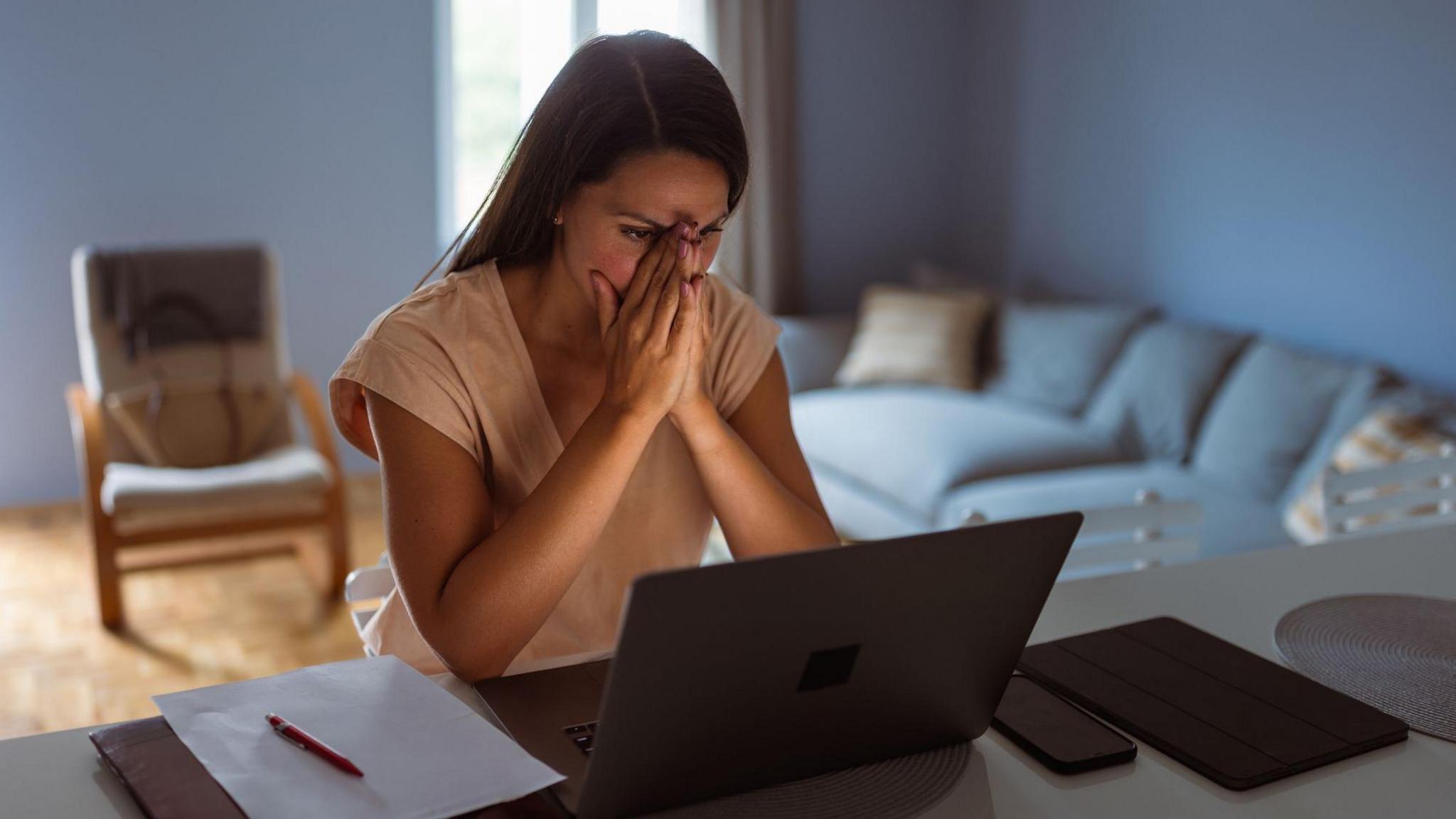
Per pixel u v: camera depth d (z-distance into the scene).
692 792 0.81
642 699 0.75
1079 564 1.53
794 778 0.85
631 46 1.01
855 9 5.06
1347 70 3.54
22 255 4.10
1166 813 0.84
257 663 2.98
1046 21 4.75
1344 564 1.38
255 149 4.31
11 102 3.99
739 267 4.96
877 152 5.21
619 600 1.21
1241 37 3.88
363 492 4.49
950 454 3.58
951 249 5.44
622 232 1.00
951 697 0.88
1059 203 4.76
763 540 1.14
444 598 0.99
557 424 1.16
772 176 4.94
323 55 4.33
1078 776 0.89
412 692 0.94
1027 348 4.29
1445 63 3.26
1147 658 1.08
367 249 4.53
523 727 0.90
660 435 1.19
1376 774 0.90
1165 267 4.27
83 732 0.91
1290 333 3.80
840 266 5.25
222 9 4.18
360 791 0.80
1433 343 3.36
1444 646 1.14
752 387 1.24
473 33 4.71
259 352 3.76
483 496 1.06
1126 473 3.54
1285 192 3.78
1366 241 3.53
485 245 1.13
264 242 4.32
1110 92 4.45
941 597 0.82
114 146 4.14
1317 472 3.07
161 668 2.94
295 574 3.59
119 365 3.57
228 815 0.77
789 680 0.79
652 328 1.00
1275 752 0.91
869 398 4.22
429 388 1.05
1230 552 2.94
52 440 4.25
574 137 1.00
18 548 3.79
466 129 4.80
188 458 3.54
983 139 5.18
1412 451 2.80
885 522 3.65
